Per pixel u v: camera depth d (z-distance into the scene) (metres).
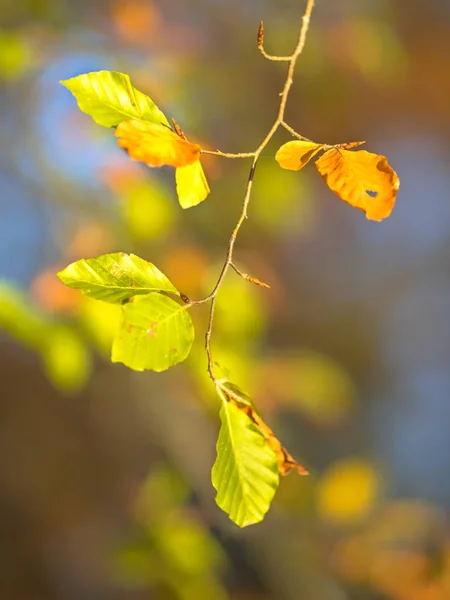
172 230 3.08
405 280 6.82
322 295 6.41
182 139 0.84
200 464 3.11
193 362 2.59
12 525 5.21
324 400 3.00
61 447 5.42
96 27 3.25
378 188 0.84
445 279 6.85
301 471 0.86
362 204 0.84
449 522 3.71
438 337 6.76
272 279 4.41
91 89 0.85
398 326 6.76
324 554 3.08
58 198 3.01
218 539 3.27
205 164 2.97
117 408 5.28
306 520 3.11
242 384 2.62
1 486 5.40
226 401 0.86
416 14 5.84
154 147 0.81
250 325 2.77
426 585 2.91
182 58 3.53
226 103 3.67
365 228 6.75
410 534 3.08
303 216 3.67
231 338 2.73
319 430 5.47
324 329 6.34
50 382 5.63
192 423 3.15
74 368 2.30
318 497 3.06
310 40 3.68
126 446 5.32
